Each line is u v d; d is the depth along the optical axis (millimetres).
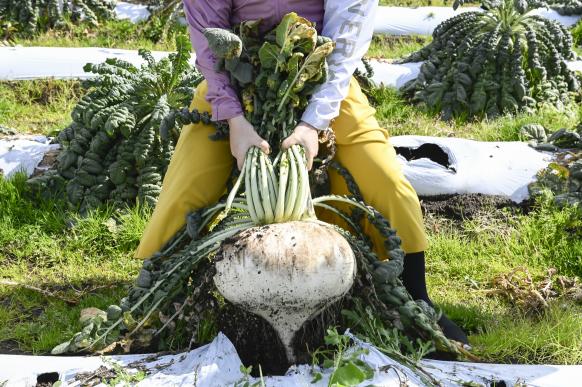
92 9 10352
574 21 10320
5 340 4473
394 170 4203
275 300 3674
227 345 3861
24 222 5863
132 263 5414
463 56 7973
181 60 6250
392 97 7922
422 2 11312
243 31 4176
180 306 4160
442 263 5375
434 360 4062
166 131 4312
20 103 7863
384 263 4020
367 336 3984
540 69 8000
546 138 6848
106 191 6020
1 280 5160
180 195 4207
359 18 4137
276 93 4082
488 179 6156
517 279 5086
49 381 3912
